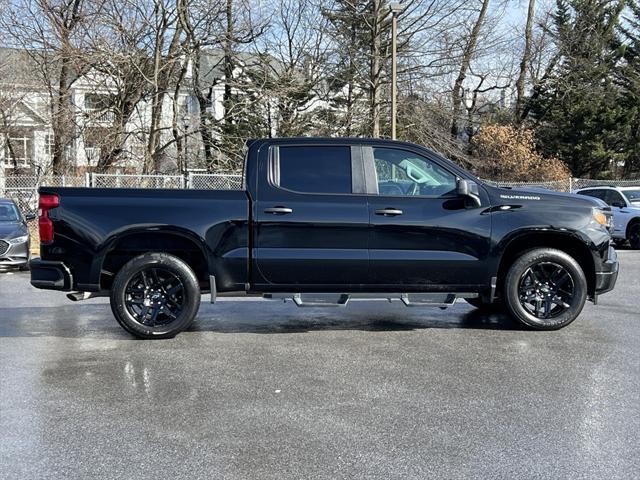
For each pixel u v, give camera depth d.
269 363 5.54
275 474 3.40
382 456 3.62
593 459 3.57
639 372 5.22
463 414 4.27
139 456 3.63
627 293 9.33
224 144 26.25
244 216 6.25
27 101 23.25
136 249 6.43
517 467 3.47
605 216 6.76
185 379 5.08
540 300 6.73
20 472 3.43
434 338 6.46
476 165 29.80
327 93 29.94
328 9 28.20
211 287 6.30
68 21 21.95
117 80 22.62
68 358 5.73
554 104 36.88
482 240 6.42
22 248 12.49
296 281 6.33
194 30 23.92
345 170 6.43
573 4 37.59
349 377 5.12
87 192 6.29
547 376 5.11
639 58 39.38
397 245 6.34
